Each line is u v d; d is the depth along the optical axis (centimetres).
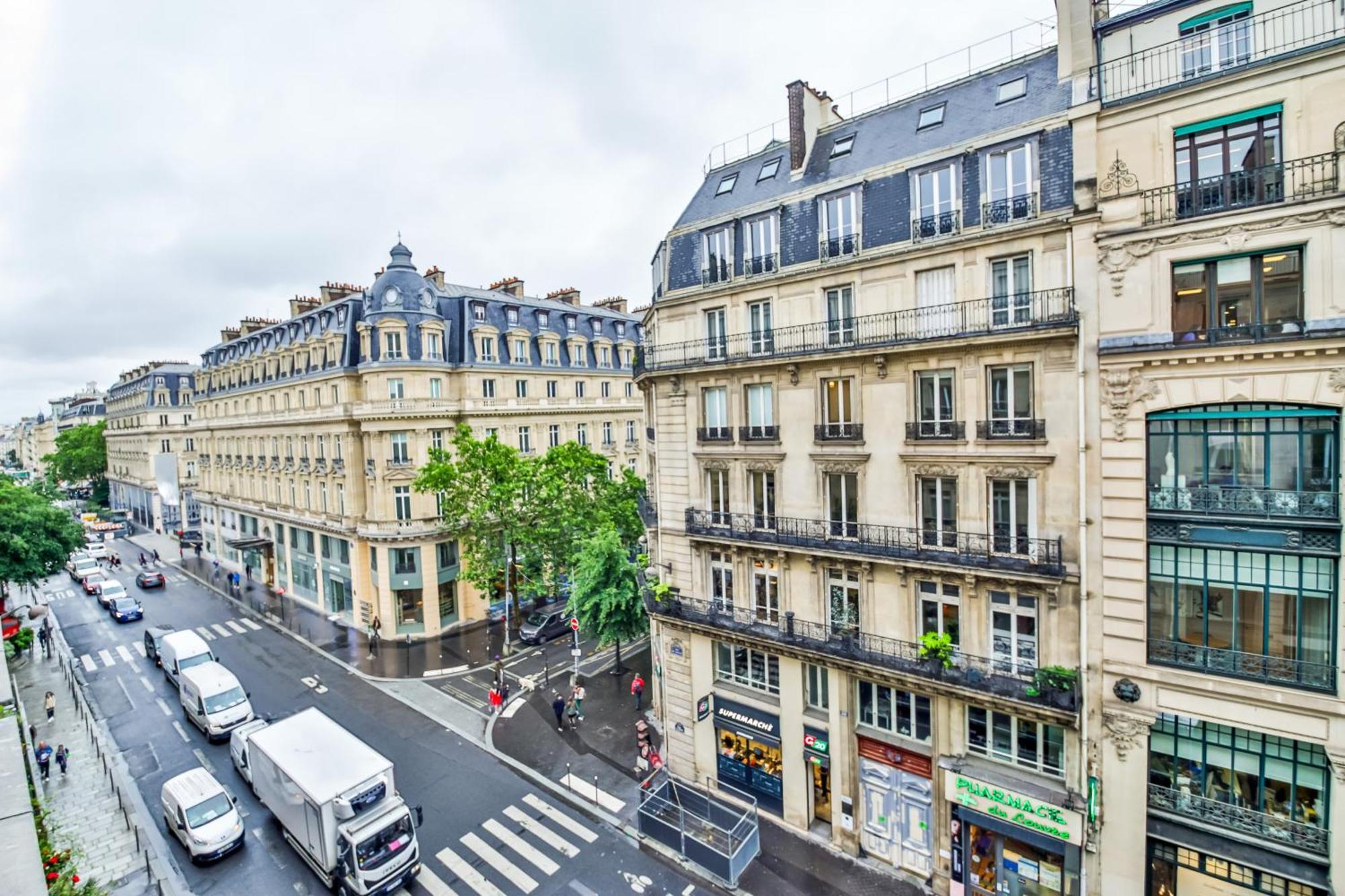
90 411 12975
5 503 4338
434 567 4062
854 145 2067
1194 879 1463
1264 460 1351
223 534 6412
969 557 1686
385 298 4109
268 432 5306
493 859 1986
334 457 4434
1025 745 1712
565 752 2595
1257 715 1346
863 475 1880
